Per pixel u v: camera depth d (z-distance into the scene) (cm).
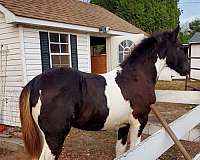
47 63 677
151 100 322
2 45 631
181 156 381
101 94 284
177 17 2130
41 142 272
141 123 323
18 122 629
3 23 619
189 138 419
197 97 450
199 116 304
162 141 203
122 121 309
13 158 419
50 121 260
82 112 276
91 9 1084
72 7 934
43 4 759
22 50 601
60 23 676
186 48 384
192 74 1648
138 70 323
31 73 628
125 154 145
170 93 476
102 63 1027
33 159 270
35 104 263
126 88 303
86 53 813
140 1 1920
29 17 588
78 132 526
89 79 285
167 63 361
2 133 555
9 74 633
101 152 411
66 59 745
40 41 654
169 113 639
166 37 352
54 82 264
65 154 405
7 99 646
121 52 938
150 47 338
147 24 1917
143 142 168
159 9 1958
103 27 803
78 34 777
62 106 261
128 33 998
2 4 574
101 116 285
